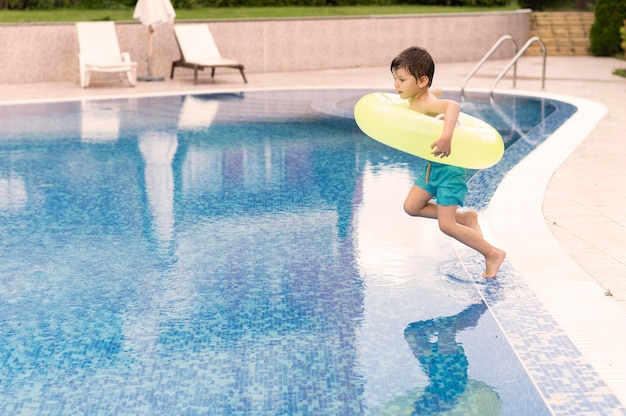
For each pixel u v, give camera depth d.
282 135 9.95
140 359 3.92
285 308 4.52
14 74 14.96
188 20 16.42
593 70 17.75
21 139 9.65
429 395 3.52
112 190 7.26
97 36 14.79
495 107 12.40
